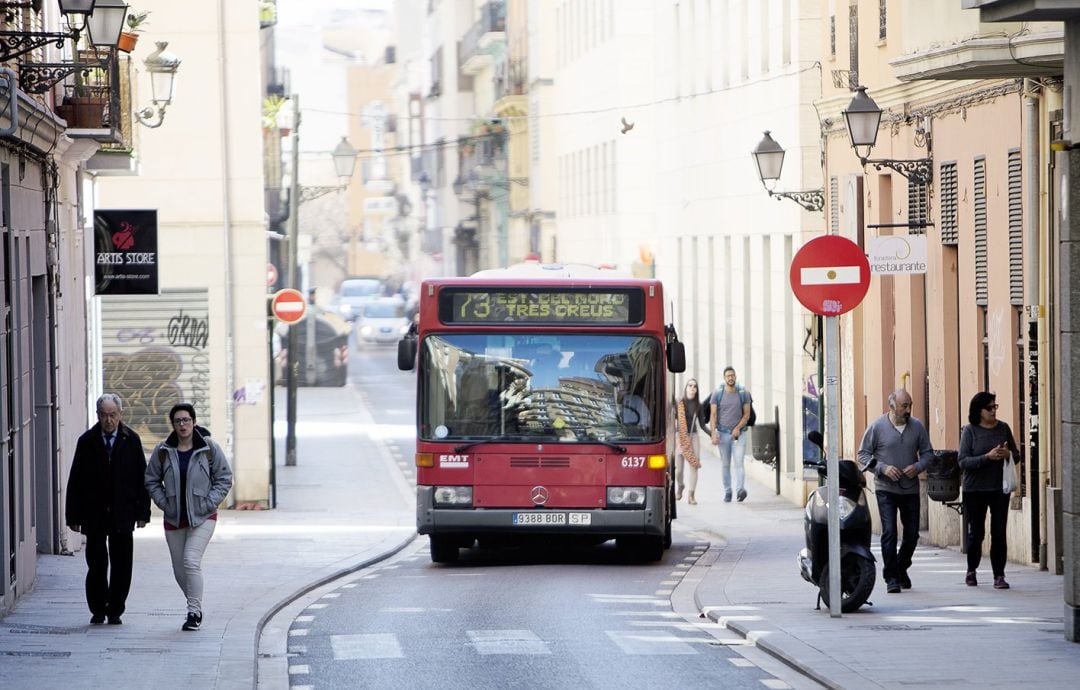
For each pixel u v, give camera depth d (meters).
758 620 22.02
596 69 80.06
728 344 54.25
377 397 81.75
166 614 23.44
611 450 29.83
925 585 25.62
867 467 24.92
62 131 28.86
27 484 26.27
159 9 44.38
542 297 30.11
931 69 26.61
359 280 141.75
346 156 57.72
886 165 33.47
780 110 46.16
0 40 22.86
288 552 33.47
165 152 44.41
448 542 31.75
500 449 29.89
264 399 44.38
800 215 43.59
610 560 32.06
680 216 61.09
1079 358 19.23
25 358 26.38
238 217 44.56
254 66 44.59
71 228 34.03
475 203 125.50
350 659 19.84
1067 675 17.42
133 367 44.47
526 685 17.92
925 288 34.50
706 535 37.06
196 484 21.80
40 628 21.92
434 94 155.38
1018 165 28.69
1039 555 27.75
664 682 17.98
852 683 17.14
